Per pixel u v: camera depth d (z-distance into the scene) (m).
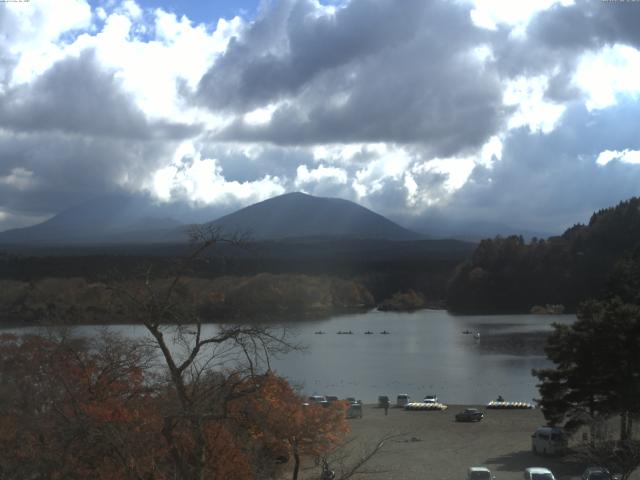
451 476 38.75
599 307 44.75
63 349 27.50
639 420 43.56
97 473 19.28
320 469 34.09
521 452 46.00
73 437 18.30
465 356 119.94
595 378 42.97
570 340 43.69
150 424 18.98
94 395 22.52
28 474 21.12
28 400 25.45
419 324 187.25
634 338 42.41
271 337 20.25
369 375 98.19
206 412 18.42
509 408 70.06
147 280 20.08
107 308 21.59
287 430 23.56
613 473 31.52
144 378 24.44
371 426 57.88
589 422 41.19
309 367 106.38
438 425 58.50
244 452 19.70
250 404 19.36
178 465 17.98
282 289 171.88
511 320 194.00
